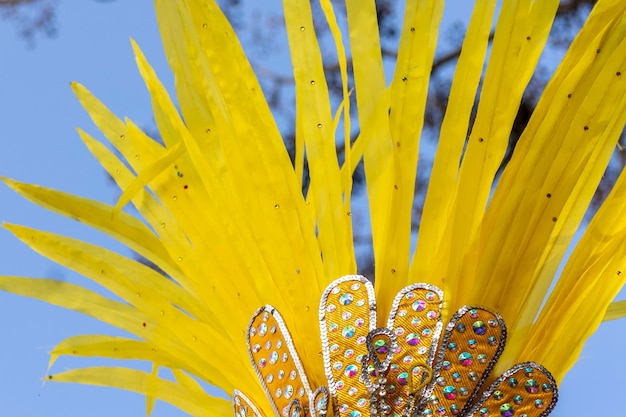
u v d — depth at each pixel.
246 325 1.57
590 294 1.52
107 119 1.69
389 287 1.54
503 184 1.54
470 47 1.55
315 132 1.58
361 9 1.59
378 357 1.49
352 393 1.49
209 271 1.58
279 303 1.56
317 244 1.56
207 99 1.59
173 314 1.61
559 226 1.52
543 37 1.57
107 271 1.64
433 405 1.48
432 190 1.55
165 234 1.62
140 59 1.63
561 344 1.52
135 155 1.67
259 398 1.57
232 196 1.58
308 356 1.54
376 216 1.57
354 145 1.62
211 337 1.60
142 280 1.63
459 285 1.52
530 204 1.52
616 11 1.55
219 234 1.58
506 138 1.54
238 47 1.59
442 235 1.54
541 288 1.51
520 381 1.49
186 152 1.61
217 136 1.60
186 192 1.60
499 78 1.54
